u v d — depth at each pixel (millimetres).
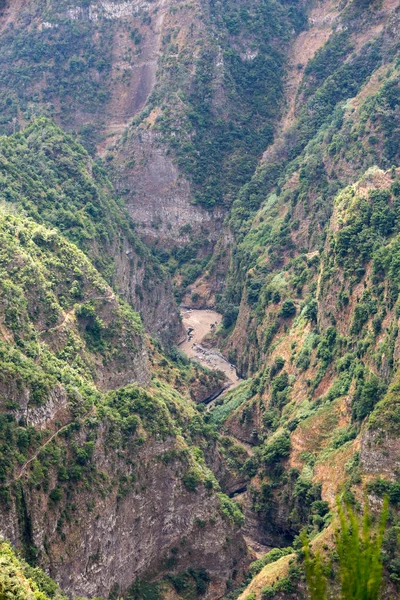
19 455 112375
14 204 172250
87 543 118562
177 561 134500
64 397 123562
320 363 168500
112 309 158500
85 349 148500
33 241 153750
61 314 145125
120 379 153625
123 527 126750
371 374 149000
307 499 143750
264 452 159375
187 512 135500
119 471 127562
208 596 134125
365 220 172125
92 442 123312
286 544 149625
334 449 146750
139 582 129750
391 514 120875
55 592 103188
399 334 144500
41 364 127562
